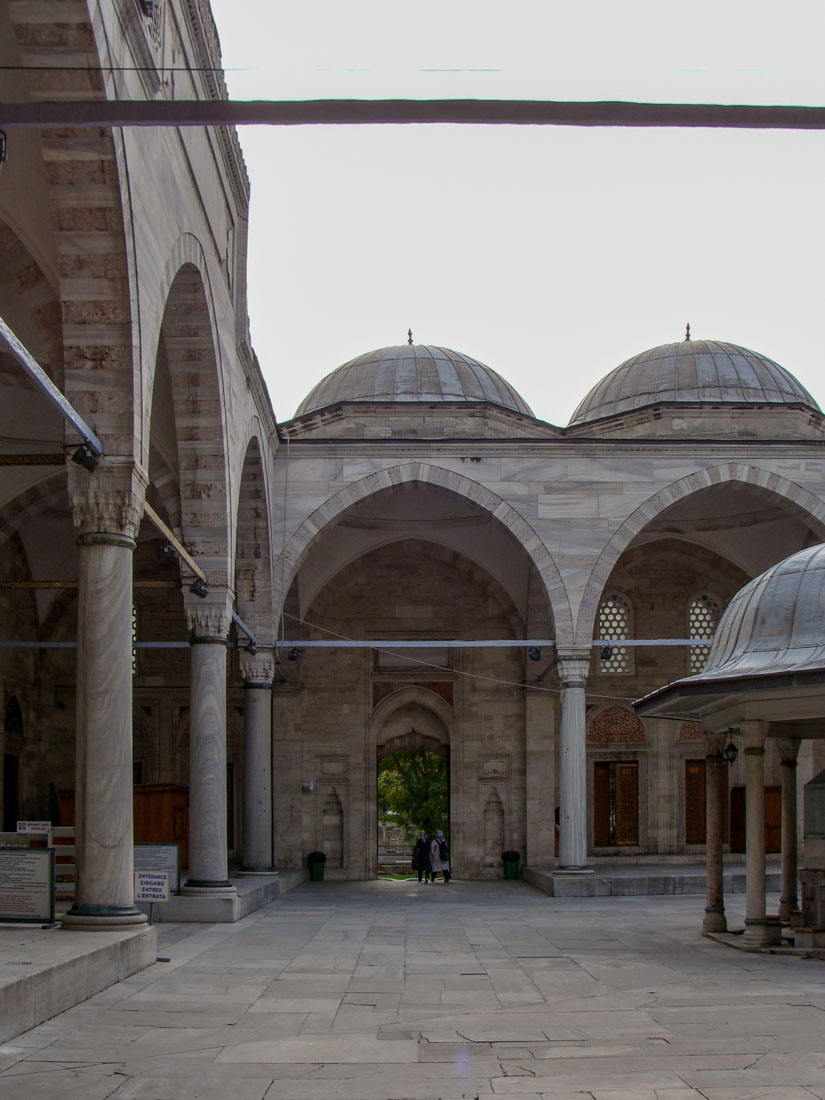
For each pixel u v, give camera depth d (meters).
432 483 27.45
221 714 20.80
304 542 27.31
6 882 13.98
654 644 27.30
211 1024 10.65
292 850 33.06
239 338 21.66
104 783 13.77
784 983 13.33
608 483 27.53
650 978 13.77
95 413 13.88
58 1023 10.56
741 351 34.94
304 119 7.93
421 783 51.88
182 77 15.91
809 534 31.62
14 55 12.25
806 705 15.78
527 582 33.59
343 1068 8.91
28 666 31.11
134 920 13.83
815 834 16.92
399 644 27.38
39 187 13.79
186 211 16.47
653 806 34.25
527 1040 9.97
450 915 22.22
